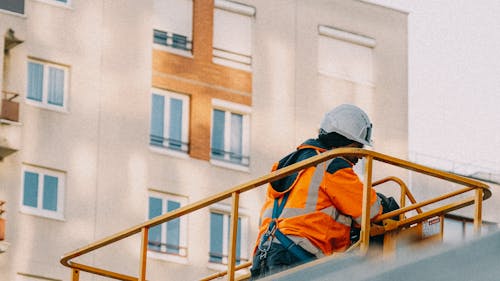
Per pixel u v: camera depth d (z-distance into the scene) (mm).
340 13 50000
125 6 45281
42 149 42688
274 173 10758
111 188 43438
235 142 46625
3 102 42031
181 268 44219
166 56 45750
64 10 44125
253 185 10875
